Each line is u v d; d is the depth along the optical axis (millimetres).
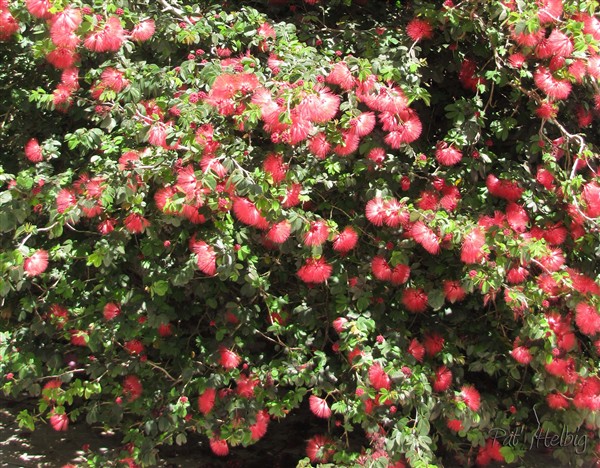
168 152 2064
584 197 2170
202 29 2260
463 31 2221
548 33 2215
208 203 2035
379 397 2119
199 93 2082
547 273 2139
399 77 2121
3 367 2295
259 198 1993
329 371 2225
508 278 2146
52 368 2291
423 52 2355
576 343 2211
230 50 2322
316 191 2268
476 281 2107
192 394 2287
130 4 2305
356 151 2258
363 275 2230
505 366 2281
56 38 2094
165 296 2273
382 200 2156
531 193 2273
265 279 2242
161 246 2215
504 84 2252
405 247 2197
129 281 2326
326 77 2113
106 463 2268
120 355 2287
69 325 2262
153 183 2154
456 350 2273
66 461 2443
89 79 2289
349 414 2160
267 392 2219
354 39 2381
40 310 2332
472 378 2426
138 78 2188
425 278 2258
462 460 2354
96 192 2088
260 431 2234
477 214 2252
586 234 2225
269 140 2217
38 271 2129
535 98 2236
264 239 2215
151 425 2234
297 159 2217
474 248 2080
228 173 2035
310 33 2457
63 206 2111
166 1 2357
